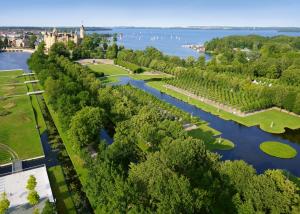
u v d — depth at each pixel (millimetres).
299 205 57688
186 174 72500
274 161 98562
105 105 124938
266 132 122438
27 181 77938
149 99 138250
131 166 70812
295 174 90625
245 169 66062
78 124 89312
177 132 93375
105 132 116312
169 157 74562
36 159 94688
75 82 148500
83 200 75938
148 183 62281
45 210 59062
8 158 94000
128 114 111312
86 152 84688
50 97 131625
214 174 70938
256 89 158000
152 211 56062
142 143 102562
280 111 148375
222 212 62344
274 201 56781
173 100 166625
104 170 65625
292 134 121000
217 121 133375
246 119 136125
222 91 169125
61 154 98438
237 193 60562
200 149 77750
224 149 105500
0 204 64000
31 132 114375
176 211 53625
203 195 60188
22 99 157250
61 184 81000
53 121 127750
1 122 123438
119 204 57500
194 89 177625
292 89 147875
